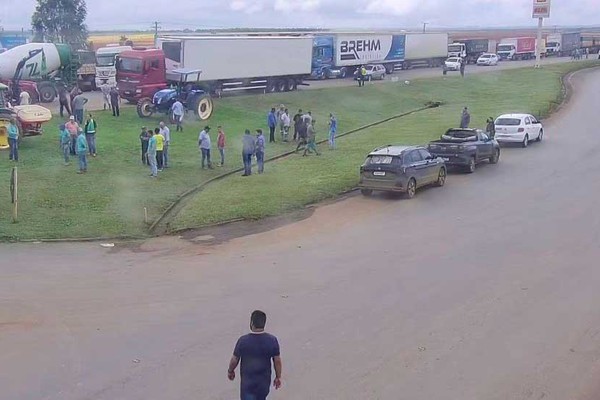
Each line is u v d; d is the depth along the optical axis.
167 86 39.47
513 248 17.06
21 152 27.20
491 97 55.12
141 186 23.52
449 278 14.77
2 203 20.67
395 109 49.62
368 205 22.05
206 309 13.02
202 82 44.56
